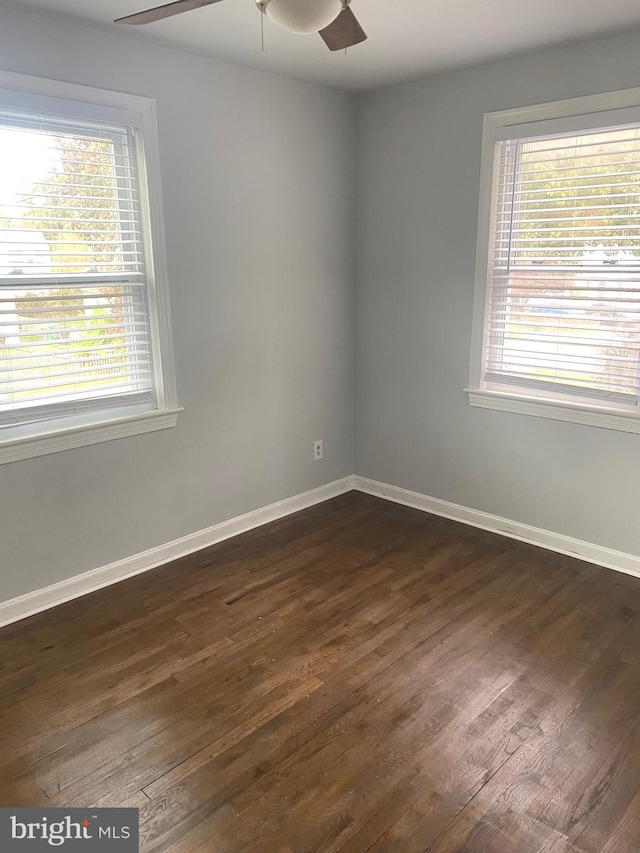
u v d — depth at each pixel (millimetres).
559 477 3365
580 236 3088
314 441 4070
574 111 2969
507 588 3041
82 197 2762
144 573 3223
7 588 2773
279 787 1896
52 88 2578
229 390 3502
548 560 3324
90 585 3053
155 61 2879
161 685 2359
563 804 1836
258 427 3703
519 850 1697
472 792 1877
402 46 2924
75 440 2875
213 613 2844
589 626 2717
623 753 2023
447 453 3840
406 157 3650
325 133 3697
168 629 2721
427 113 3502
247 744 2066
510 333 3428
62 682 2377
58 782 1918
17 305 2662
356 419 4301
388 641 2617
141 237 3010
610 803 1841
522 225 3279
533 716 2186
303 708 2230
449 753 2021
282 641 2627
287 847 1709
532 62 3061
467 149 3377
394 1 2396
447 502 3904
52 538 2887
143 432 3139
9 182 2557
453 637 2645
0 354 2629
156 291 3064
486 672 2416
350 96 3785
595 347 3125
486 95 3250
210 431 3453
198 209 3166
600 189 2984
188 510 3430
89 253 2816
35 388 2738
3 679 2400
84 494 2967
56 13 2486
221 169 3223
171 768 1971
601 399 3160
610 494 3193
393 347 3971
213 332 3361
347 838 1733
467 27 2670
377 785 1903
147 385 3172
